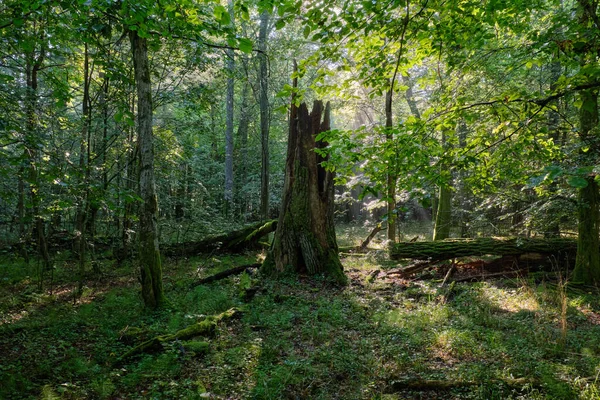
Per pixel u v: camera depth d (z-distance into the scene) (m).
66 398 4.60
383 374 5.09
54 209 6.67
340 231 22.25
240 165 24.30
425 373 5.09
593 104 4.40
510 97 4.66
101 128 11.23
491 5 4.54
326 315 7.32
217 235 14.20
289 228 10.59
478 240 10.84
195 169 21.48
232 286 9.49
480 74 7.00
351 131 4.86
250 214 21.98
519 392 4.57
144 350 5.82
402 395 4.71
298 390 4.77
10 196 6.66
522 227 12.01
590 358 5.30
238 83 21.45
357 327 6.80
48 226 12.52
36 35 6.71
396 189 5.07
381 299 8.50
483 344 5.92
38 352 5.78
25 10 5.11
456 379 4.84
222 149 26.64
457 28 4.87
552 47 4.75
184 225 15.26
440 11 4.45
